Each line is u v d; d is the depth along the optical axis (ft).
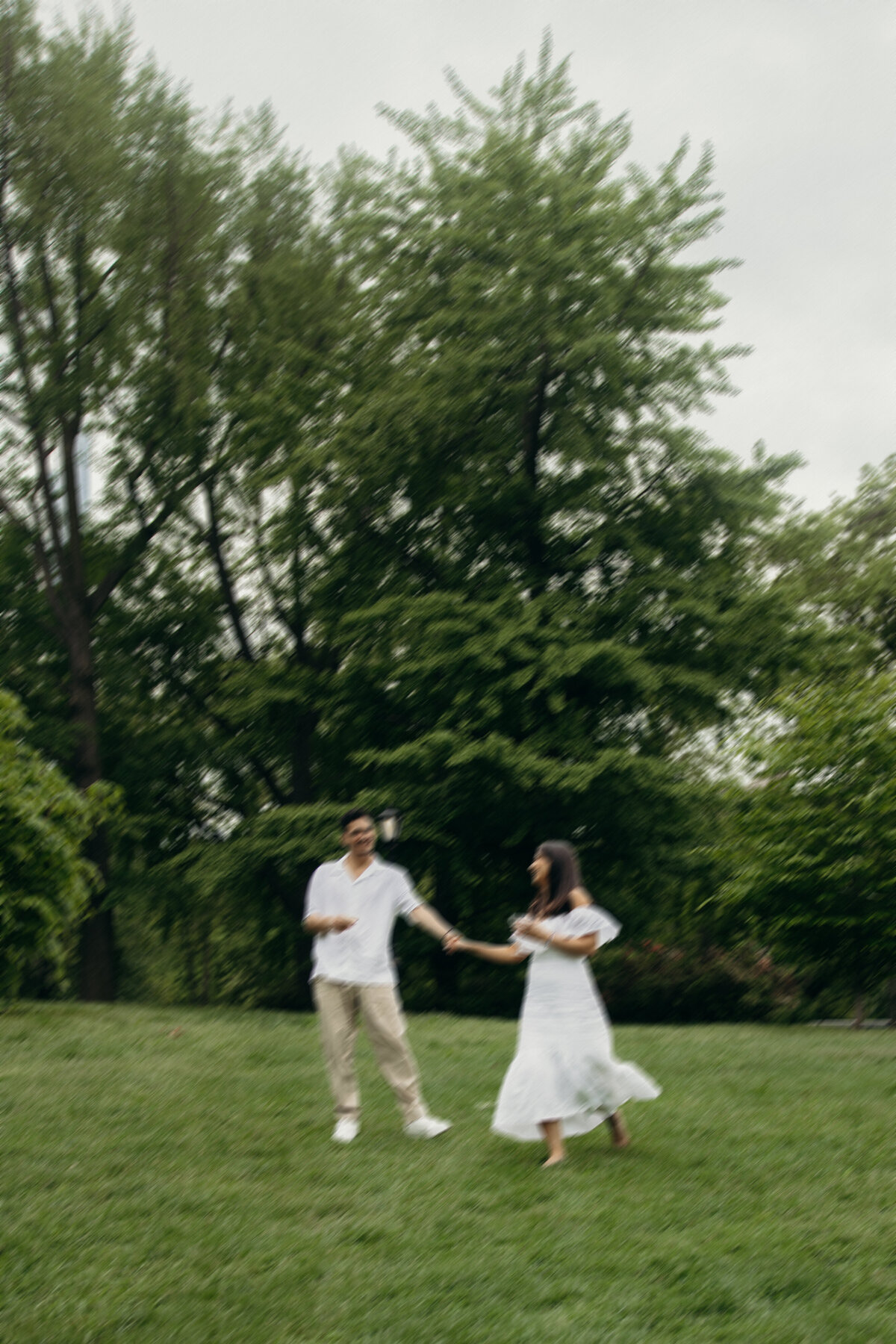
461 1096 26.76
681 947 83.15
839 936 50.49
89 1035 36.09
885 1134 22.86
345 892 23.06
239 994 104.53
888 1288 15.08
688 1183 19.44
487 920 79.87
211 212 76.89
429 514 74.28
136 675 85.81
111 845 83.25
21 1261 15.84
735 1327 13.87
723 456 69.46
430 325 68.90
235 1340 13.61
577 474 72.43
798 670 69.00
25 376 76.64
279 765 90.74
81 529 86.33
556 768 62.39
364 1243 16.72
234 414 81.35
